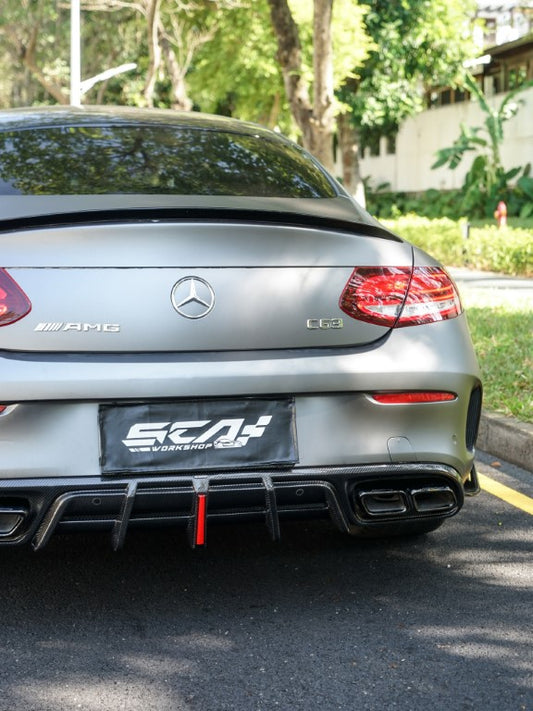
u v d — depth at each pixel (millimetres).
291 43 15922
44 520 2943
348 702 2645
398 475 3135
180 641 3021
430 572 3619
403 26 29984
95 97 38625
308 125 16000
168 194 3307
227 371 2963
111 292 2934
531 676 2797
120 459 2934
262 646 2988
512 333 8391
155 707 2615
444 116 37438
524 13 41000
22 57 32531
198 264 2988
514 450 5289
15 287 2908
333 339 3084
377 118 31781
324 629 3113
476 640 3033
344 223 3176
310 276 3078
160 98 38719
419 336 3174
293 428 3041
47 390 2877
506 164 34094
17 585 3467
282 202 3408
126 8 34469
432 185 38375
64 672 2814
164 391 2924
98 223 2984
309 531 4070
